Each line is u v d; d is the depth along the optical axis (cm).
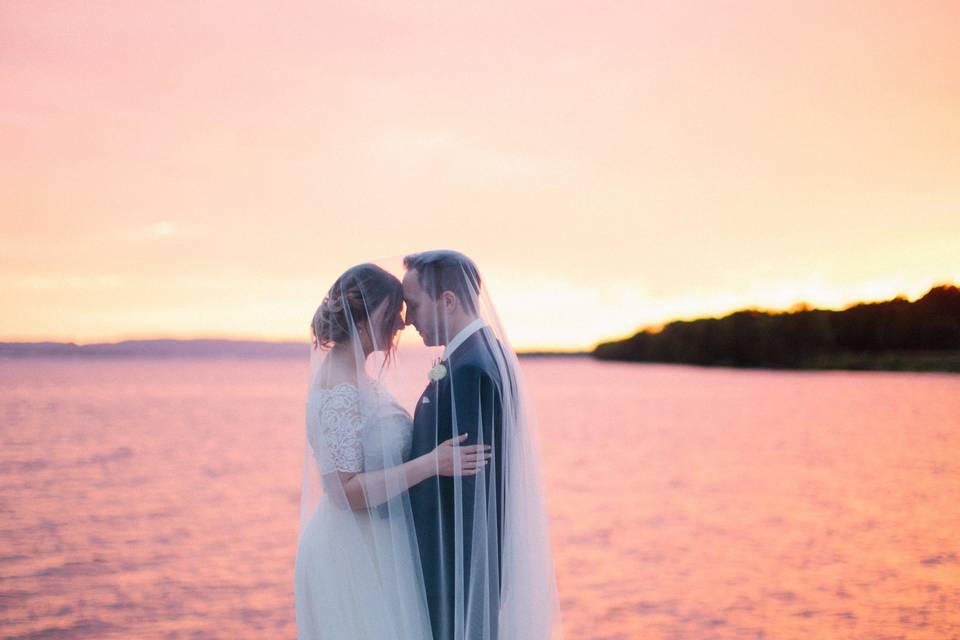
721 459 2219
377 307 270
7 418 3541
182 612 844
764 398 4909
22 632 782
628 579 967
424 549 264
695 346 10538
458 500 259
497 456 268
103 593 909
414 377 273
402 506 263
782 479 1830
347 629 263
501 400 270
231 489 1695
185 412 4069
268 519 1366
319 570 268
